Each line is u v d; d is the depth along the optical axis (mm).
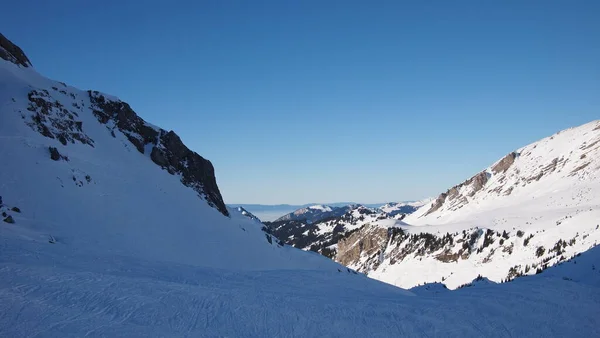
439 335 17641
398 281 118938
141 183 51469
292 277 31609
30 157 40312
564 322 20516
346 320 18547
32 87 51906
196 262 42281
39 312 14289
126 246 36656
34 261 21828
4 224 29641
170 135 69500
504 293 26422
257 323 16812
